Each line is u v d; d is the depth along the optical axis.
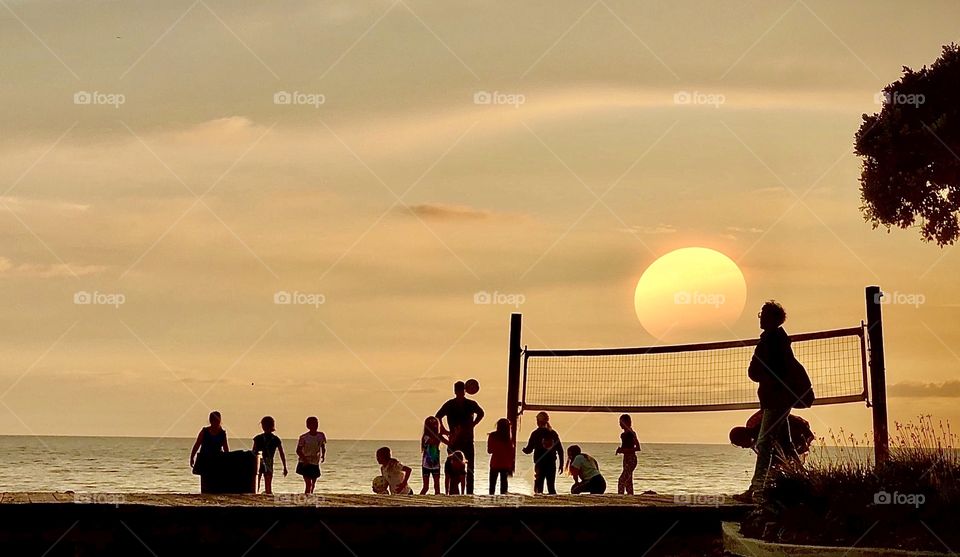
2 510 9.62
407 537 10.59
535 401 19.80
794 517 10.17
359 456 134.88
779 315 12.05
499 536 10.81
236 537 10.16
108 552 9.85
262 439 17.75
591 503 11.55
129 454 126.88
